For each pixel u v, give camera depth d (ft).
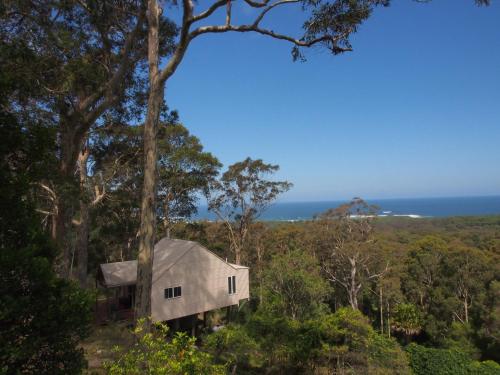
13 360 10.02
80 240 53.98
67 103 36.19
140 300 27.17
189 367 14.26
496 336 78.64
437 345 97.86
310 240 114.73
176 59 28.86
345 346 47.47
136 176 65.21
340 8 26.91
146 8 34.96
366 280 109.29
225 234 119.03
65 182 32.55
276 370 48.80
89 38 39.81
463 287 99.81
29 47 30.07
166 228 84.12
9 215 11.96
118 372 14.57
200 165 81.51
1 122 12.51
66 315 11.25
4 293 10.34
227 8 27.96
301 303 76.33
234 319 72.79
